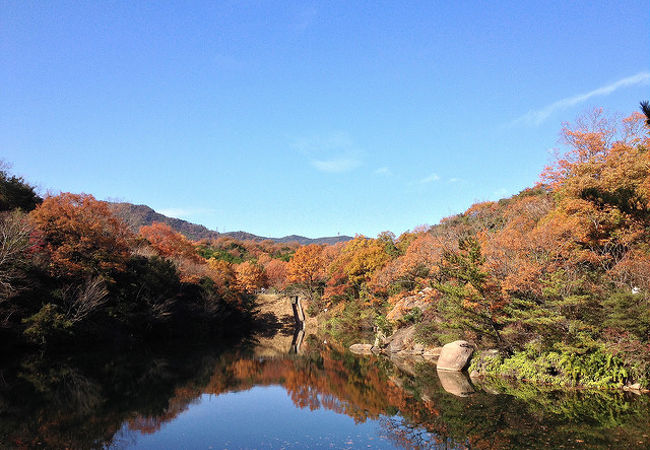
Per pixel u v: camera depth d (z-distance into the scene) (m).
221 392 23.67
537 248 26.84
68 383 23.75
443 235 45.53
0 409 18.02
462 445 13.57
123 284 42.34
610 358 20.80
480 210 56.59
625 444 12.93
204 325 56.81
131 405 19.69
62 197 39.25
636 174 26.50
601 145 31.94
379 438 15.03
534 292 25.02
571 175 31.08
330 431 16.03
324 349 46.69
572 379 21.58
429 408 18.88
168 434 15.50
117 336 40.12
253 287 75.75
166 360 35.28
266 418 18.02
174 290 50.06
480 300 26.09
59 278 35.38
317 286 80.56
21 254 31.64
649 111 21.86
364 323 55.31
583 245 27.23
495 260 28.83
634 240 24.77
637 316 18.34
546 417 16.25
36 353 31.66
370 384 25.92
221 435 15.48
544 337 22.97
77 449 13.41
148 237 64.31
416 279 44.94
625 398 18.81
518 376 24.34
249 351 44.38
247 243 182.38
